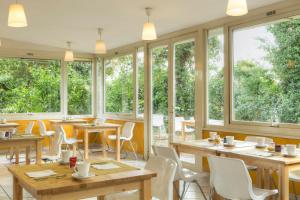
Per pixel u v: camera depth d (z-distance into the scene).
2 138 4.67
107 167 2.73
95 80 9.06
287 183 2.92
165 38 6.44
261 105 4.70
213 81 5.47
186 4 4.62
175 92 6.28
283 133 4.36
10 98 8.05
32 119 8.23
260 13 4.62
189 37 5.87
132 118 7.55
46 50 8.33
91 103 9.06
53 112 8.55
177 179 3.58
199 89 5.61
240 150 3.50
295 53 4.26
